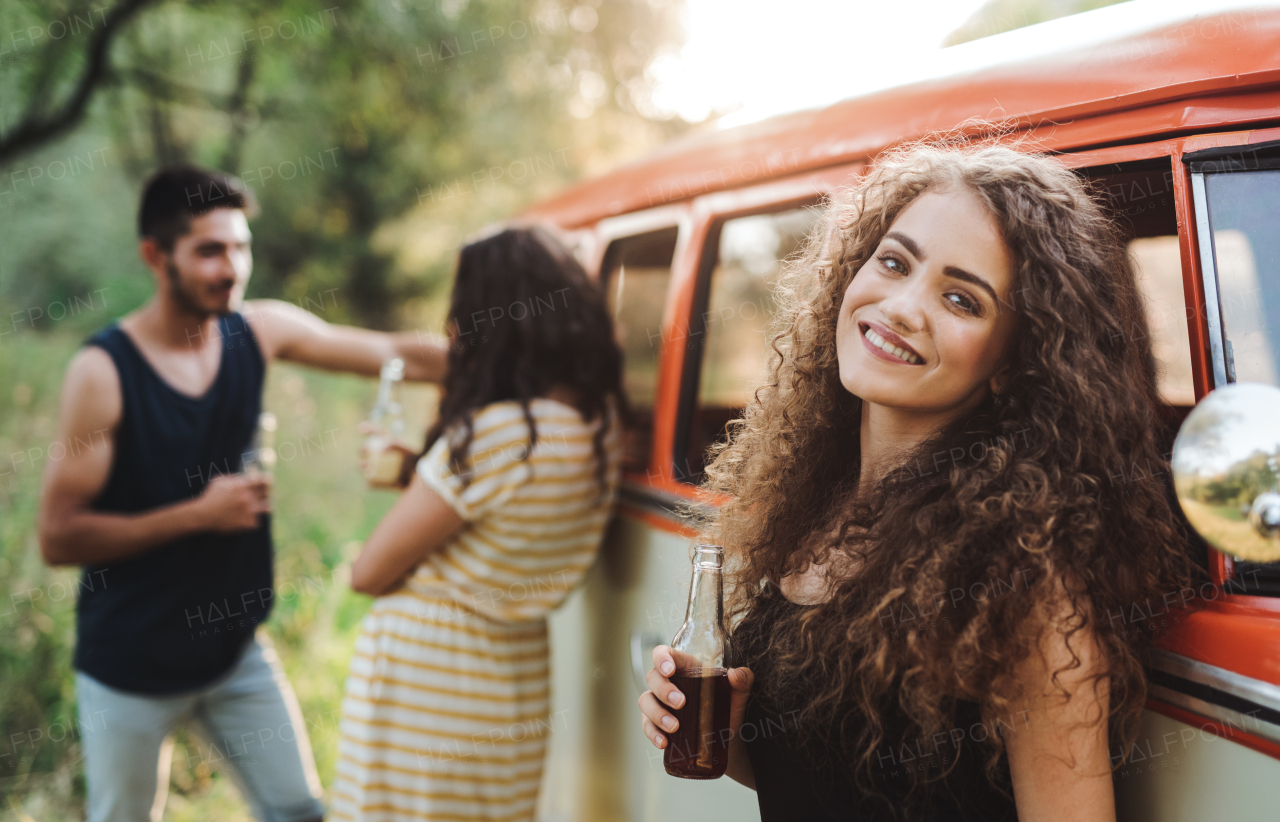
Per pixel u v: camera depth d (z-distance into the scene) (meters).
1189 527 1.35
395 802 2.44
